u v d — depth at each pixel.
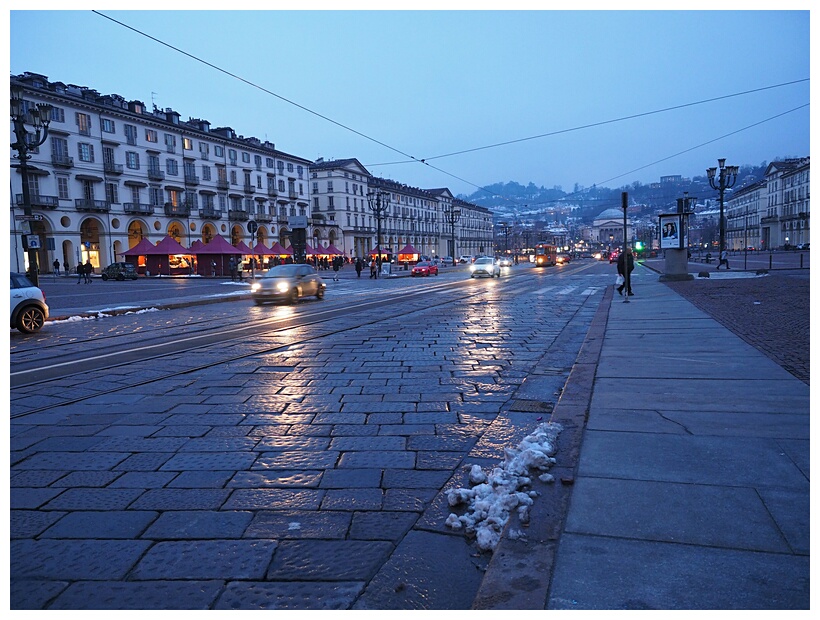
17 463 4.18
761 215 112.06
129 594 2.61
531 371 7.27
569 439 4.16
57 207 50.12
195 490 3.69
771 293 16.16
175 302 19.75
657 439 4.10
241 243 52.84
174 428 4.99
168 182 61.47
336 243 92.12
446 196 133.75
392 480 3.84
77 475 3.95
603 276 36.97
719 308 12.74
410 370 7.39
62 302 20.61
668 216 23.69
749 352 7.29
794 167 93.94
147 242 47.00
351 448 4.45
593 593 2.35
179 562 2.86
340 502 3.52
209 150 67.25
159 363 8.12
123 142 56.41
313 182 92.88
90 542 3.05
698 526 2.84
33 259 16.88
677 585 2.38
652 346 8.12
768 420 4.45
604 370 6.57
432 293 23.86
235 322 13.76
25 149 16.83
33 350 9.80
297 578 2.72
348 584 2.68
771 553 2.58
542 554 2.65
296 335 10.99
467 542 3.04
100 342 10.66
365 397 6.00
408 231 112.62
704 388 5.53
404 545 3.02
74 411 5.57
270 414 5.40
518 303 17.97
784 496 3.13
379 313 15.32
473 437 4.70
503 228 130.88
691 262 50.41
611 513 3.00
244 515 3.35
